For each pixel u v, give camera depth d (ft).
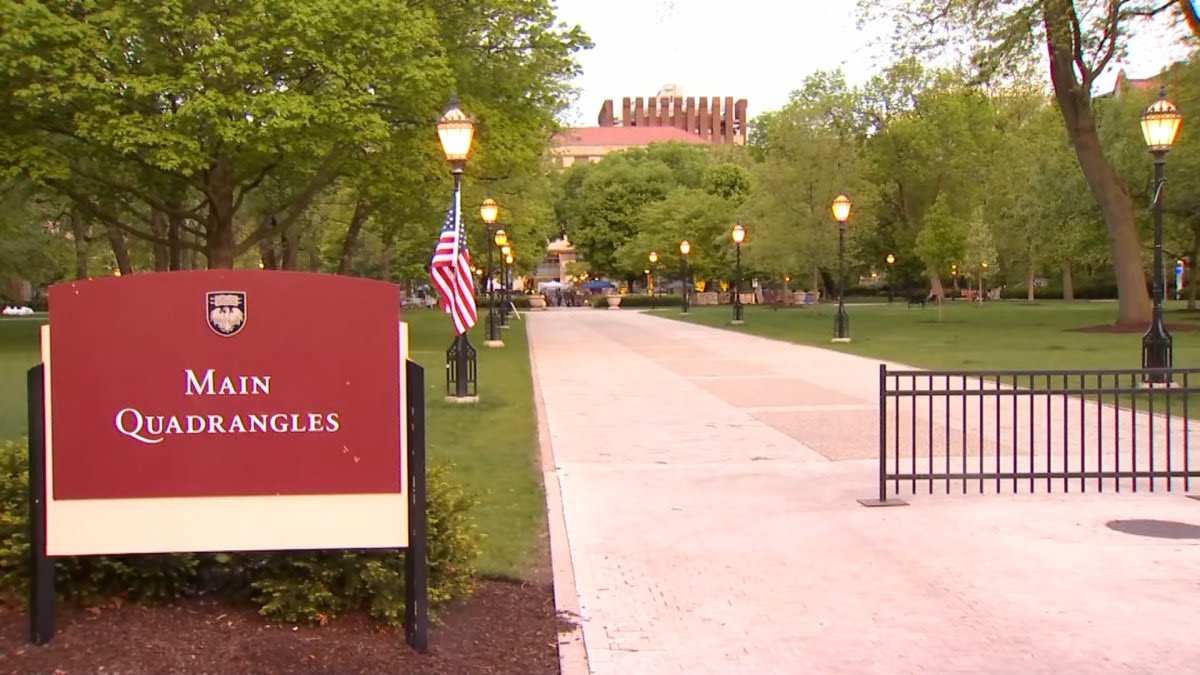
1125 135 119.03
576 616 18.70
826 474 32.45
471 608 18.84
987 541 23.71
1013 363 71.00
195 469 15.10
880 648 17.02
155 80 71.10
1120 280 111.96
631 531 25.16
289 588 16.28
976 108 190.80
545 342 107.45
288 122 70.74
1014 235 193.16
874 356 80.94
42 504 14.92
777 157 163.32
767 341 105.09
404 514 15.56
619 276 296.51
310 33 70.85
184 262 187.73
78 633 15.42
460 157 51.03
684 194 261.24
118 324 14.99
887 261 242.78
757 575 21.31
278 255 171.63
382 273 199.31
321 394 15.33
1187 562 21.79
